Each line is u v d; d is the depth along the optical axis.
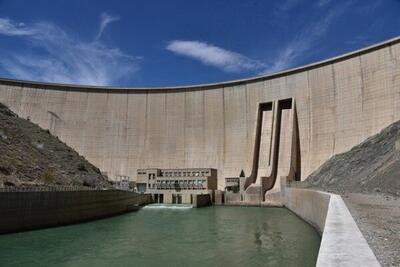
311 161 75.31
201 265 22.28
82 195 41.66
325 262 6.99
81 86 99.81
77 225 38.72
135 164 95.06
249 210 62.84
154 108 98.06
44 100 97.44
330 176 61.22
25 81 98.25
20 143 52.22
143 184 86.38
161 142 95.50
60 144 65.25
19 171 42.44
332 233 10.21
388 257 9.52
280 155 80.62
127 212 58.34
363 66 70.12
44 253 25.12
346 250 8.02
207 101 94.31
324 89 76.56
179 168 90.50
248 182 80.44
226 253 25.56
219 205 77.38
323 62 77.75
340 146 70.62
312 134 76.94
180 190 83.19
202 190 81.56
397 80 63.97
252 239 31.30
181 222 44.44
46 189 38.59
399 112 62.44
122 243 29.41
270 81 86.88
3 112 61.41
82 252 25.80
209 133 92.31
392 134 56.53
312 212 35.44
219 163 89.12
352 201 27.83
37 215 33.97
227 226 40.41
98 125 97.81
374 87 67.50
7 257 23.78
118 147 96.50
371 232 13.62
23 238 29.88
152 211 61.03
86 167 63.81
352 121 69.88
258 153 84.62
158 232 35.69
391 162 46.12
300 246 27.47
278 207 69.81
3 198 30.38
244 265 22.09
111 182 72.62
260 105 87.44
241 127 88.88
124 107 99.19
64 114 97.31
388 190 38.53
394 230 14.11
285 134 81.69
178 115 96.06
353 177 53.81
